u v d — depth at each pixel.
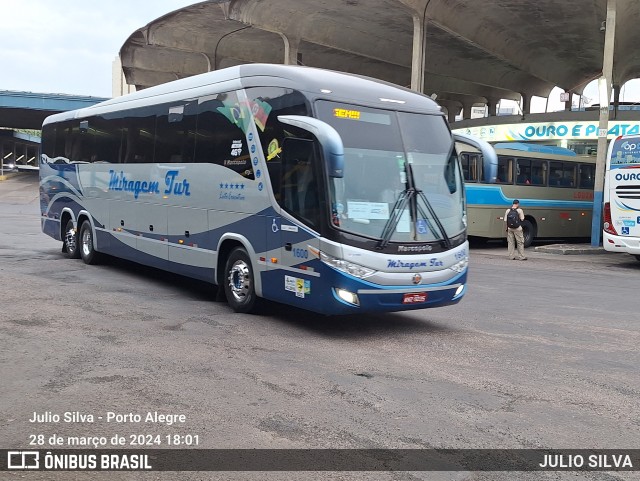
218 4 31.61
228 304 9.66
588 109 37.34
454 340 7.86
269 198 8.24
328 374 6.20
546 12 30.36
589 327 8.87
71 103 57.41
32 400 5.20
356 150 7.67
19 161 101.69
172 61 43.88
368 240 7.45
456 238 8.20
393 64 41.69
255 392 5.57
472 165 21.30
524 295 11.73
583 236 25.00
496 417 5.14
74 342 7.06
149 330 7.79
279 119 7.74
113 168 12.36
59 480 3.87
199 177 9.70
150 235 11.08
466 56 40.94
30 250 16.08
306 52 41.31
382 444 4.52
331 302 7.36
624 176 16.62
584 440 4.71
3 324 7.81
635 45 37.31
